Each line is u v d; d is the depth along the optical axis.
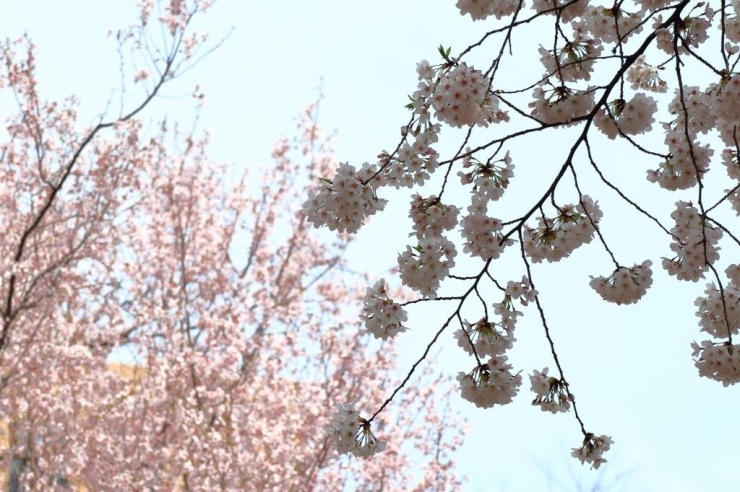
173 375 10.38
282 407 10.75
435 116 2.82
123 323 10.62
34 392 10.01
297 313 11.41
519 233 2.97
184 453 9.65
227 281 12.20
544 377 3.11
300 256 13.33
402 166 3.03
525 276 2.99
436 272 2.91
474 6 2.89
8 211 11.01
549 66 3.23
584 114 3.12
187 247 12.25
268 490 10.27
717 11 2.99
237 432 10.20
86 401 9.98
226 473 10.09
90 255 10.45
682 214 3.24
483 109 2.88
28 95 10.38
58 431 10.26
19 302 10.17
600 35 3.23
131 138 10.68
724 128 3.45
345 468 10.96
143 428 10.20
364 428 3.05
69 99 10.73
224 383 10.64
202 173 12.57
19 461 10.48
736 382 3.10
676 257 3.29
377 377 11.58
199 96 10.85
